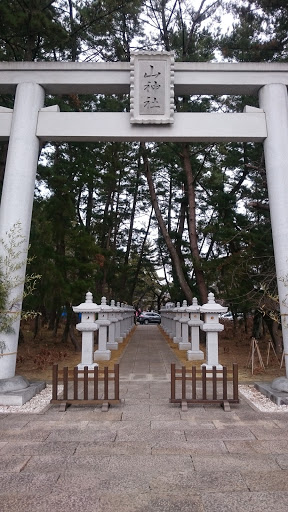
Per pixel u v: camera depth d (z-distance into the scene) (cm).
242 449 482
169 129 826
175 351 1527
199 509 343
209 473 414
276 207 796
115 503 353
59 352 1356
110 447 488
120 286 2884
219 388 841
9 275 754
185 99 1738
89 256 1377
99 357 1280
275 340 1362
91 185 1659
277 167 805
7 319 735
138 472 417
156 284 4850
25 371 1053
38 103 839
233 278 1266
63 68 839
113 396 760
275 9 1248
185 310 1341
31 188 816
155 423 589
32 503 353
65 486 385
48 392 792
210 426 574
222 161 1836
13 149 810
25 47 1234
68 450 477
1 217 788
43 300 1234
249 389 833
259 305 1132
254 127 827
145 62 834
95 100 1794
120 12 1540
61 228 1321
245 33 1358
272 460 448
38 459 450
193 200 1658
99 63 840
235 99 1606
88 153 1525
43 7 1204
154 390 819
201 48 1689
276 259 792
